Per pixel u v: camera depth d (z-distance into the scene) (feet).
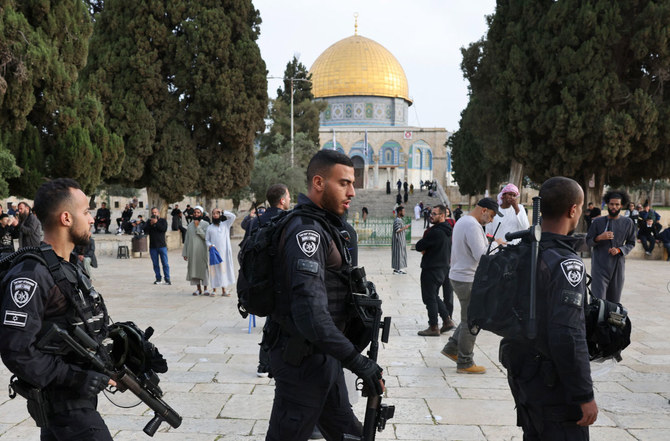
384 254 69.00
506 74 74.90
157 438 13.14
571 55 69.36
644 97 67.26
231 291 37.78
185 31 76.59
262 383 17.49
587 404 7.56
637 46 67.21
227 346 22.44
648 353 21.80
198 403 15.61
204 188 82.48
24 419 14.32
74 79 54.60
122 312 29.89
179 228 79.92
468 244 18.28
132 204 106.01
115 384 8.06
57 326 7.22
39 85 51.24
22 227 31.32
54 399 7.38
